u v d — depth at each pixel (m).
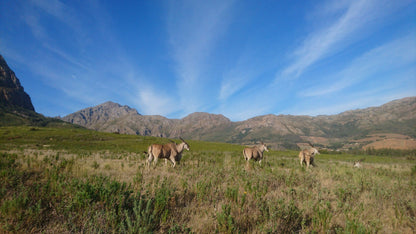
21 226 4.18
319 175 11.77
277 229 4.75
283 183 9.09
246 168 13.20
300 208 5.89
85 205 4.90
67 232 4.09
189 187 7.50
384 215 6.15
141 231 3.93
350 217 5.57
